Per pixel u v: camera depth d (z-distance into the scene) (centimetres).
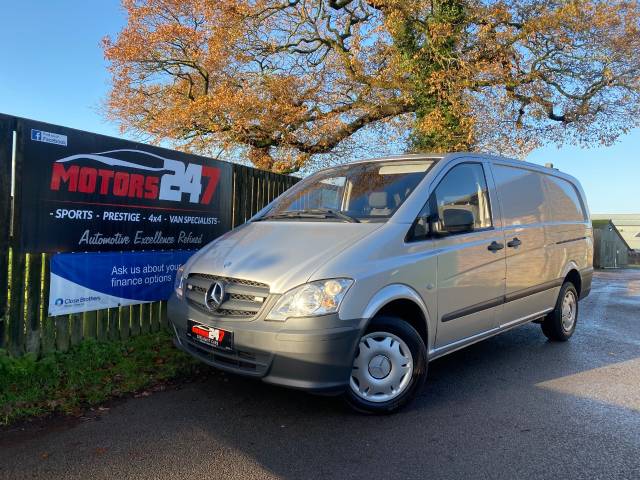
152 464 301
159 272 584
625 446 331
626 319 823
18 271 450
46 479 282
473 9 1388
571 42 1421
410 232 400
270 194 790
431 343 408
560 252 607
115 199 531
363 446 328
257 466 300
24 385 406
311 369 329
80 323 505
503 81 1386
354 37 1491
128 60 1588
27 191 454
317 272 342
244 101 1414
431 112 1407
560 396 427
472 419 374
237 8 1440
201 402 402
